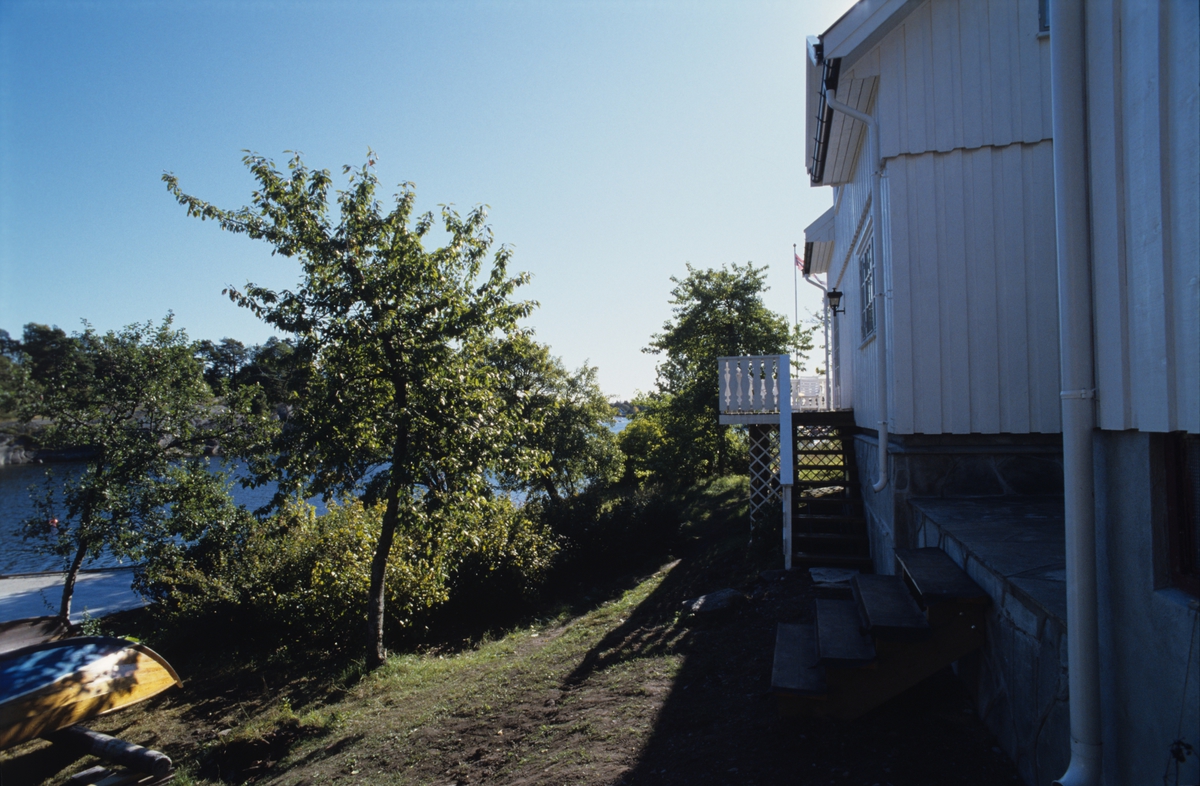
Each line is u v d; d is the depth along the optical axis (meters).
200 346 13.42
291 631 10.41
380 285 7.79
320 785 5.04
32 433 12.34
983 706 3.82
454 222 8.48
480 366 8.76
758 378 11.87
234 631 10.62
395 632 10.01
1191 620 2.09
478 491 8.48
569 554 12.94
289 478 8.22
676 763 3.85
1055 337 6.14
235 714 7.49
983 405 6.25
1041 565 3.67
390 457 8.41
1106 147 2.64
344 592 9.91
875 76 6.71
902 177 6.49
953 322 6.32
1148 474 2.37
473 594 11.08
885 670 3.85
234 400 12.98
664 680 5.38
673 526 14.08
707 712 4.49
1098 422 2.71
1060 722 2.89
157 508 12.27
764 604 7.15
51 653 5.14
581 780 3.90
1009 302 6.24
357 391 7.99
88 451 12.64
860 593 4.58
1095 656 2.60
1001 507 5.66
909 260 6.43
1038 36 6.28
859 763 3.49
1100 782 2.57
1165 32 2.26
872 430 9.01
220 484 12.77
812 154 9.93
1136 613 2.44
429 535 8.41
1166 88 2.26
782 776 3.47
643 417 27.91
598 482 20.80
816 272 15.72
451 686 6.93
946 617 3.82
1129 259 2.50
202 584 10.92
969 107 6.38
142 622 12.27
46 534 12.29
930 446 6.38
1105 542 2.66
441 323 8.02
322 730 6.42
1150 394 2.36
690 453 20.44
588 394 19.72
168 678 5.39
